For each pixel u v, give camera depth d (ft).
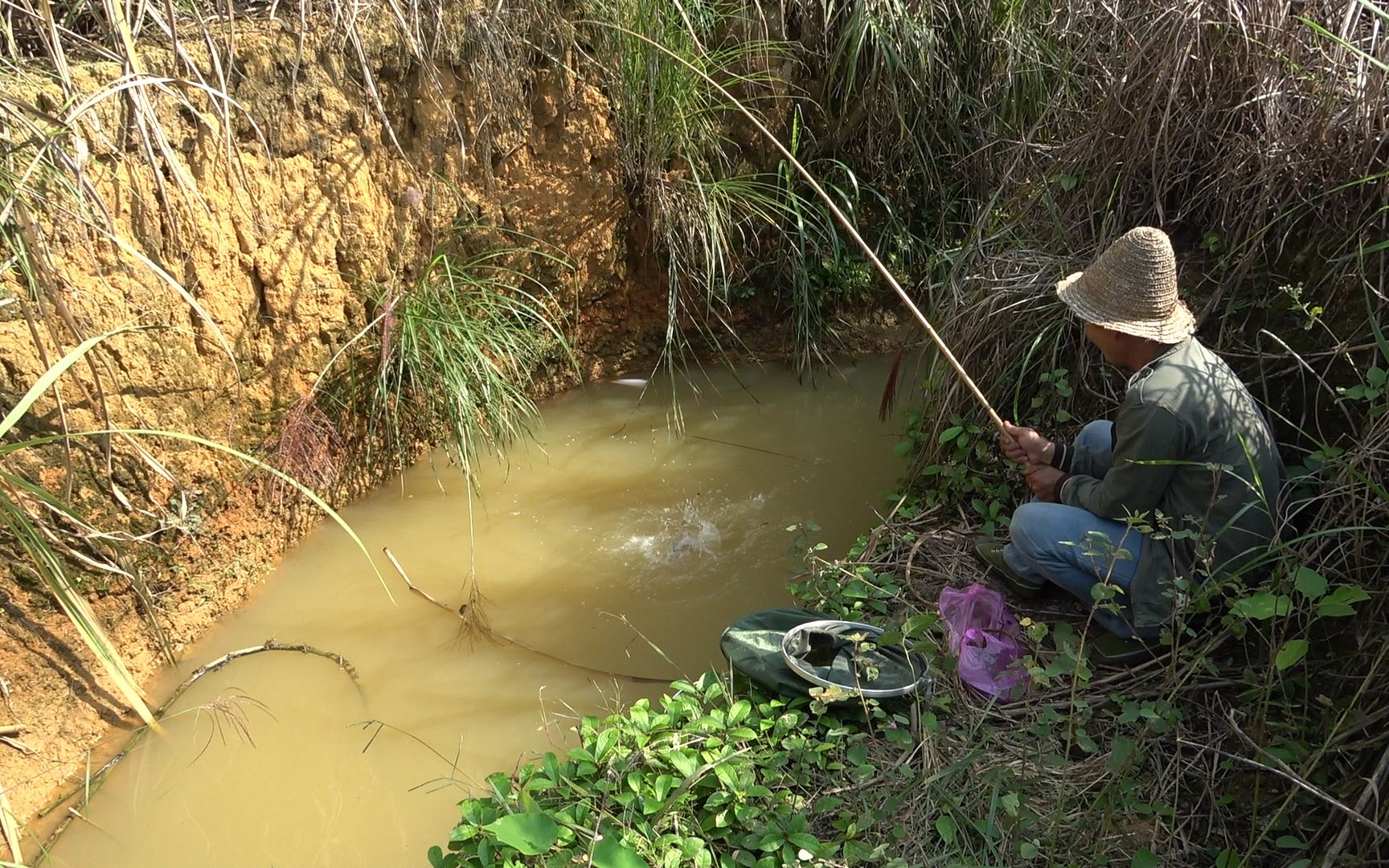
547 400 17.17
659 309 18.25
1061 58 15.34
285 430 13.16
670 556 13.41
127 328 9.41
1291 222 11.20
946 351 11.32
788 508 14.35
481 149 15.56
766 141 17.99
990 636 10.44
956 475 12.76
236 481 12.85
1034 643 10.60
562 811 8.61
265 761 10.51
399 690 11.32
